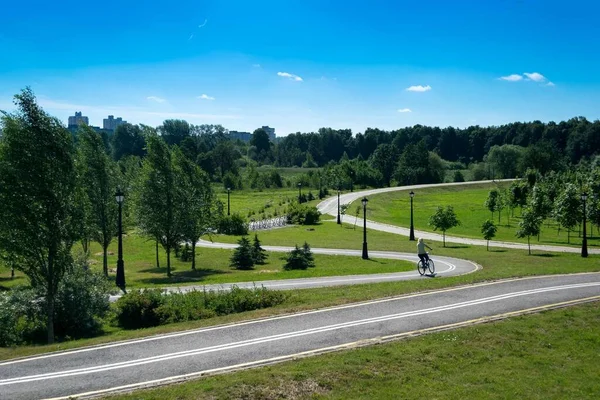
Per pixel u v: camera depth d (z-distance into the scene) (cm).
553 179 7450
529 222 3709
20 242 1747
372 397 1081
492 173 14612
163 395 1059
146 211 3625
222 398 1049
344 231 5891
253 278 2847
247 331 1498
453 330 1471
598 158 10981
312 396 1077
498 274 2300
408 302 1795
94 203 3509
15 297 1884
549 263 2970
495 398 1099
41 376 1190
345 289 2183
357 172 12756
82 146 3559
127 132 15962
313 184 12394
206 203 3938
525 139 17338
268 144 19650
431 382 1159
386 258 3794
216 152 14088
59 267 1812
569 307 1694
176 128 18088
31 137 1742
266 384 1109
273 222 6756
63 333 1864
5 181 1719
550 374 1231
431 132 19800
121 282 2758
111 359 1292
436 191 11675
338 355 1277
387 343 1369
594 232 5588
